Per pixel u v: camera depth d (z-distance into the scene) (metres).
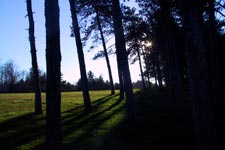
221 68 42.31
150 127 18.06
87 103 25.81
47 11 11.21
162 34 34.00
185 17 9.72
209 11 22.61
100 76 103.00
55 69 11.04
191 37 9.59
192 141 14.56
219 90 23.42
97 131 17.27
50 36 11.11
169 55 37.78
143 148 13.70
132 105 19.39
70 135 16.23
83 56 25.78
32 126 18.73
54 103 10.95
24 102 33.88
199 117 9.47
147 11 33.72
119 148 13.64
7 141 15.09
